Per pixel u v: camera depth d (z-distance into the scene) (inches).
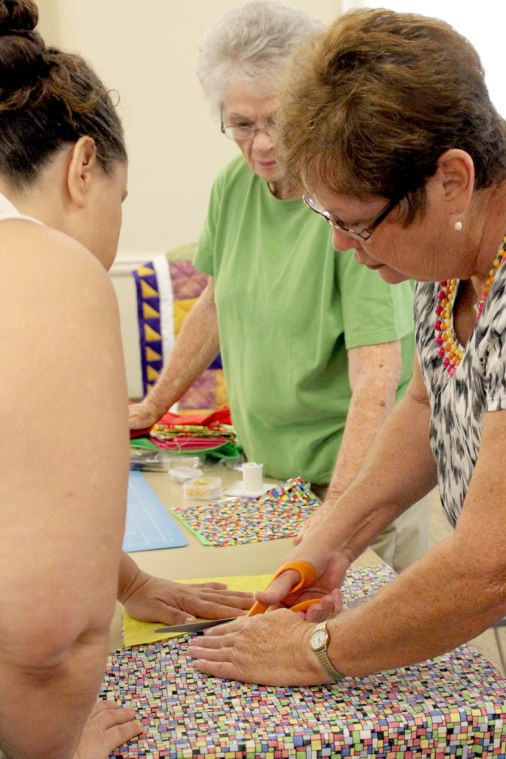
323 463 73.2
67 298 28.6
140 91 137.6
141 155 140.0
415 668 43.7
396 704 40.1
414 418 54.1
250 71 62.4
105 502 28.0
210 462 82.6
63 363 27.6
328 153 37.5
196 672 44.3
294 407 72.1
